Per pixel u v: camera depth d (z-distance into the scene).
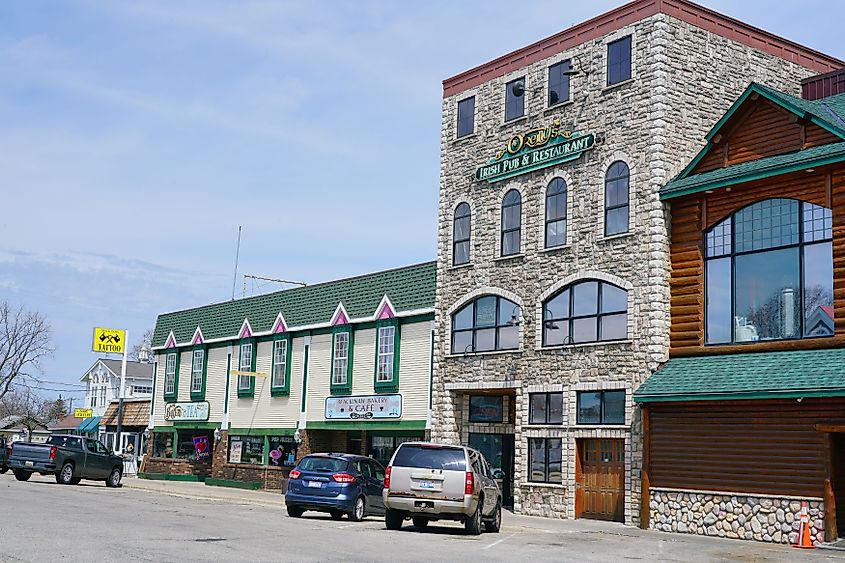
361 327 37.25
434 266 34.06
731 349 24.33
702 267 25.41
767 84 29.12
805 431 21.75
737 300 24.62
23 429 80.62
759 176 23.80
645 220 26.38
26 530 17.39
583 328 27.95
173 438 48.50
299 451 39.06
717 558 18.53
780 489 22.08
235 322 44.59
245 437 42.88
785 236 23.75
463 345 32.03
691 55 27.48
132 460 47.00
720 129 25.12
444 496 20.78
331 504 23.89
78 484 36.41
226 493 35.22
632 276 26.50
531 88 30.73
